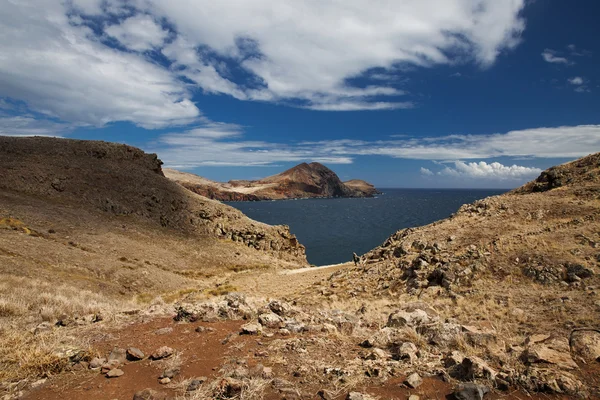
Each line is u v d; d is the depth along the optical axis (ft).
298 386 15.78
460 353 19.47
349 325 27.07
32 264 83.71
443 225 96.73
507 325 34.30
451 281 61.00
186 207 233.76
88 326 26.08
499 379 15.58
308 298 74.74
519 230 76.59
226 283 132.26
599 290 44.21
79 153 228.43
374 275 81.97
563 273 52.90
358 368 17.67
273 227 258.57
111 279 103.86
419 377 16.37
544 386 14.93
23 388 15.70
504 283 55.67
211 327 25.13
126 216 192.44
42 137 233.35
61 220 144.56
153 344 21.53
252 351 20.21
